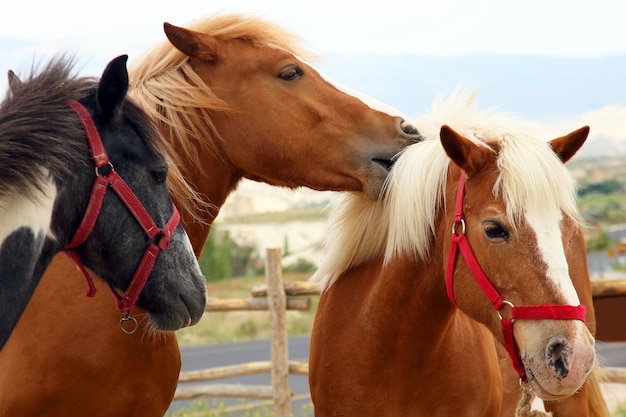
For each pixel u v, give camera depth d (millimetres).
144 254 3398
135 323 3803
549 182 3312
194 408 9430
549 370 3182
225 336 21359
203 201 4289
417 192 3869
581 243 4812
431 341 3973
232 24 4352
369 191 4168
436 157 3883
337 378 4191
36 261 3170
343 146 4172
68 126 3252
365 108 4203
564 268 3244
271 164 4277
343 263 4395
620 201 87062
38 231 3148
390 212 4043
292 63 4246
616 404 8516
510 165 3359
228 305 8055
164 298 3457
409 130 4211
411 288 3965
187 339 20781
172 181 3963
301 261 40812
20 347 3748
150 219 3398
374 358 4062
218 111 4250
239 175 4492
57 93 3340
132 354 3852
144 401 3965
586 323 4711
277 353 7891
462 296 3596
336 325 4281
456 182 3730
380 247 4285
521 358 3357
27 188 3086
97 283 3822
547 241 3258
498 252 3361
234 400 11477
